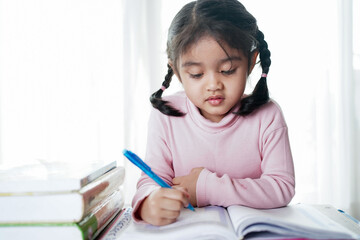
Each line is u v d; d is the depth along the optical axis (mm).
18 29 1774
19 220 503
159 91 858
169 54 743
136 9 1704
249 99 776
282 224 509
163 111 838
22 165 686
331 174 1735
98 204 583
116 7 1743
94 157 1755
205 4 671
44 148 1774
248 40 672
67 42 1757
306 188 1755
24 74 1778
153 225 572
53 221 500
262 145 798
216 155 818
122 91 1741
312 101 1734
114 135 1751
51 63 1765
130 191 1708
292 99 1740
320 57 1724
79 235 495
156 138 841
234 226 528
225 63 642
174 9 1717
